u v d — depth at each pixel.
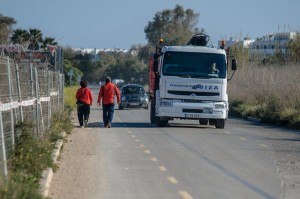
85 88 67.44
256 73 106.56
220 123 67.50
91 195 28.02
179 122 77.88
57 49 81.56
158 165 37.94
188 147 47.75
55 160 37.22
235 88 107.38
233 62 66.81
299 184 31.78
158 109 65.06
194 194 28.67
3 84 30.06
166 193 28.86
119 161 39.44
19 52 49.84
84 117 67.62
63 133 52.31
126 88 124.31
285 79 91.94
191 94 64.62
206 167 37.41
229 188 30.41
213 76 64.62
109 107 67.00
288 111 77.69
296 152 45.56
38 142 37.19
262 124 78.50
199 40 72.81
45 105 49.88
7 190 23.38
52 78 60.91
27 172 29.91
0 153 27.50
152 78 73.88
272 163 39.47
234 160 40.72
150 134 58.56
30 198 23.92
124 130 63.25
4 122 30.09
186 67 64.62
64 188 29.58
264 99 98.62
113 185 30.80
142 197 27.84
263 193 29.25
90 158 40.56
